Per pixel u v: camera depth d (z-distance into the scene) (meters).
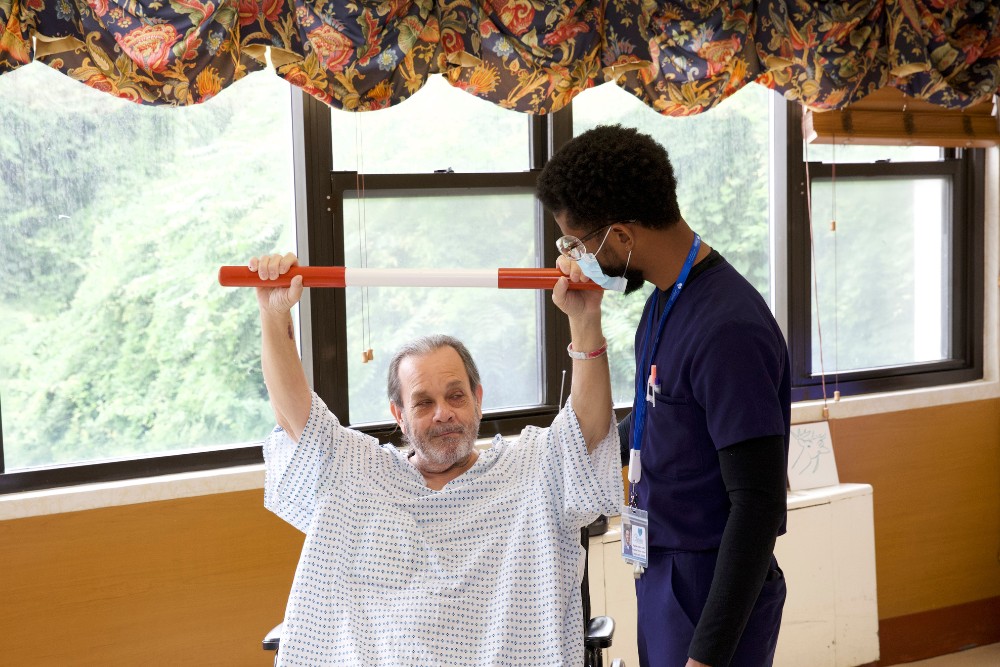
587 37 2.51
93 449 2.52
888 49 2.90
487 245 2.88
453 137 2.80
